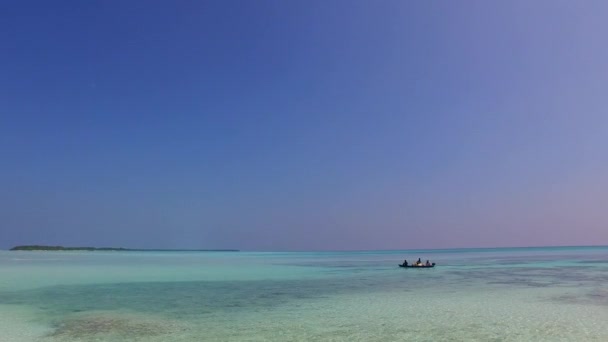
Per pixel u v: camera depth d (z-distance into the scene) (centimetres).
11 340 1391
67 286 2770
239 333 1483
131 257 9088
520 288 2609
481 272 3953
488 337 1421
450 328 1545
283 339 1404
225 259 8119
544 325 1580
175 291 2531
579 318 1692
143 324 1608
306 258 8994
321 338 1417
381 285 2839
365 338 1416
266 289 2634
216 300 2175
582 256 8581
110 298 2241
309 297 2277
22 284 2875
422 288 2653
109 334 1466
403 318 1716
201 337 1430
